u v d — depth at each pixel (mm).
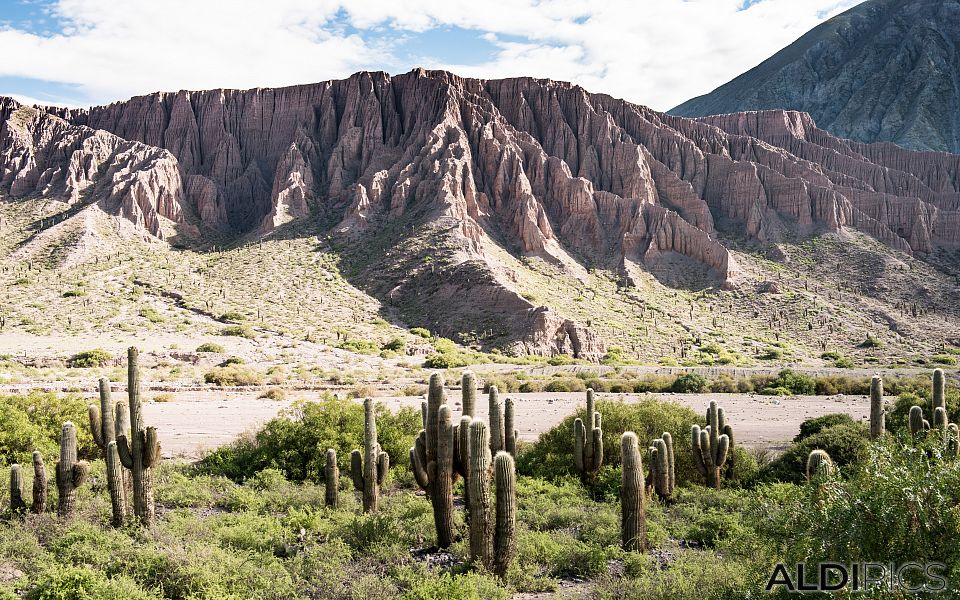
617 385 52875
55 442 21859
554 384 52562
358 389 46719
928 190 161625
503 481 12484
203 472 21781
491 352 86438
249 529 15156
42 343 76188
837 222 141875
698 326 107438
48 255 124625
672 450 18219
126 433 15977
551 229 133875
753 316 114375
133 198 142875
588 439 19672
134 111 192625
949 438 9805
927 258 137625
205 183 161000
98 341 78438
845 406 40375
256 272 119125
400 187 138000
